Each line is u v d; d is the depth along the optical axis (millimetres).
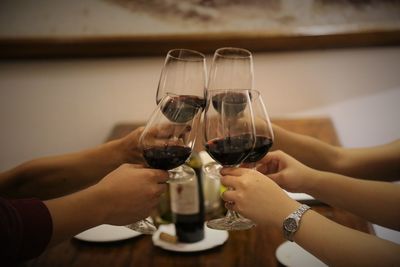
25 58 2264
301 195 1311
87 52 2258
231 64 1256
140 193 918
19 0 2227
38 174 1229
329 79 2305
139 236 1189
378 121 2330
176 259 1085
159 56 2285
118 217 929
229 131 967
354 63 2283
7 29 2248
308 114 2342
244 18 2240
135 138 1199
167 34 2252
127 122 2344
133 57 2291
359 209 1062
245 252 1103
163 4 2229
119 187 911
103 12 2244
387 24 2223
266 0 2221
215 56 1271
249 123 969
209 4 2229
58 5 2236
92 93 2328
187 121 1020
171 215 1272
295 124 2121
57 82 2314
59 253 1120
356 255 827
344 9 2225
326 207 1271
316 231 854
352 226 1170
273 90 2330
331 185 1071
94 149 1243
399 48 2258
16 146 2359
